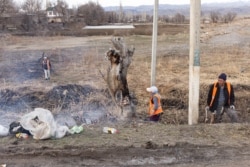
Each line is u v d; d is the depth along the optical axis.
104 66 19.27
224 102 9.92
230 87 9.93
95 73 17.70
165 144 6.77
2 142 6.93
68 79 16.89
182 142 6.85
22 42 37.44
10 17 56.22
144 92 14.10
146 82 15.98
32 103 11.80
